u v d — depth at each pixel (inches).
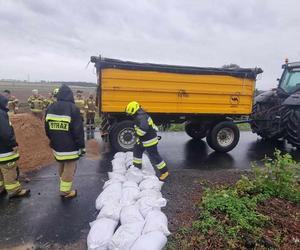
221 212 183.5
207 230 165.0
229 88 328.8
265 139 444.8
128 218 152.6
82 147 205.2
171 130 490.3
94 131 457.4
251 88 337.1
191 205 199.9
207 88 321.1
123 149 310.5
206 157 331.3
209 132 346.3
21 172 257.0
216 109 329.1
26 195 212.8
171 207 197.0
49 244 157.3
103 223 149.3
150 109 307.7
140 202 167.0
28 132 317.1
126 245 133.6
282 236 164.2
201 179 251.1
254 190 211.0
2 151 197.8
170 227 170.6
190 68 310.8
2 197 209.8
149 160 261.1
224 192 205.8
